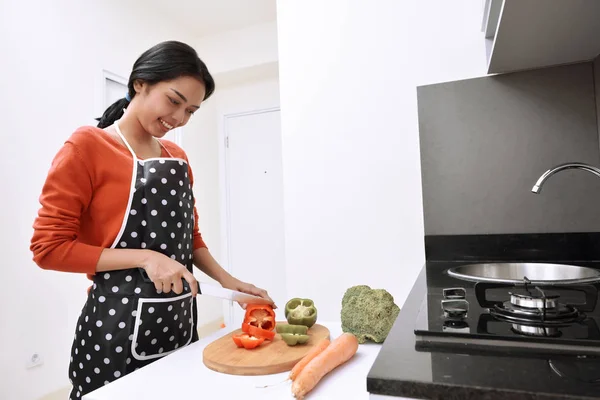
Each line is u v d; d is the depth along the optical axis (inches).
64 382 91.0
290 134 69.4
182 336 44.4
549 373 18.8
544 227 53.0
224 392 27.8
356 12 65.7
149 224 42.5
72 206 38.7
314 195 67.7
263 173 142.7
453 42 59.8
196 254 52.1
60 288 91.3
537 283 36.3
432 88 57.8
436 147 57.6
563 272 47.2
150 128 44.1
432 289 38.4
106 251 39.0
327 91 67.2
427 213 57.9
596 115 50.4
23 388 82.9
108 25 106.3
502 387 17.6
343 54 66.3
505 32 40.4
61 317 91.2
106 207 41.0
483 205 55.6
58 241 37.6
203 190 139.3
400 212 62.8
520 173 53.9
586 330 23.8
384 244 63.5
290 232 68.9
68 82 95.4
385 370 20.2
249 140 144.9
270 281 140.9
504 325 25.7
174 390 28.2
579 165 39.2
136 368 40.4
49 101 90.9
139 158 44.6
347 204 65.7
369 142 64.6
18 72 84.7
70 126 95.6
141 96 43.0
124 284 40.4
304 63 68.9
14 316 82.0
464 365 20.4
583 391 16.8
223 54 136.6
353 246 65.2
